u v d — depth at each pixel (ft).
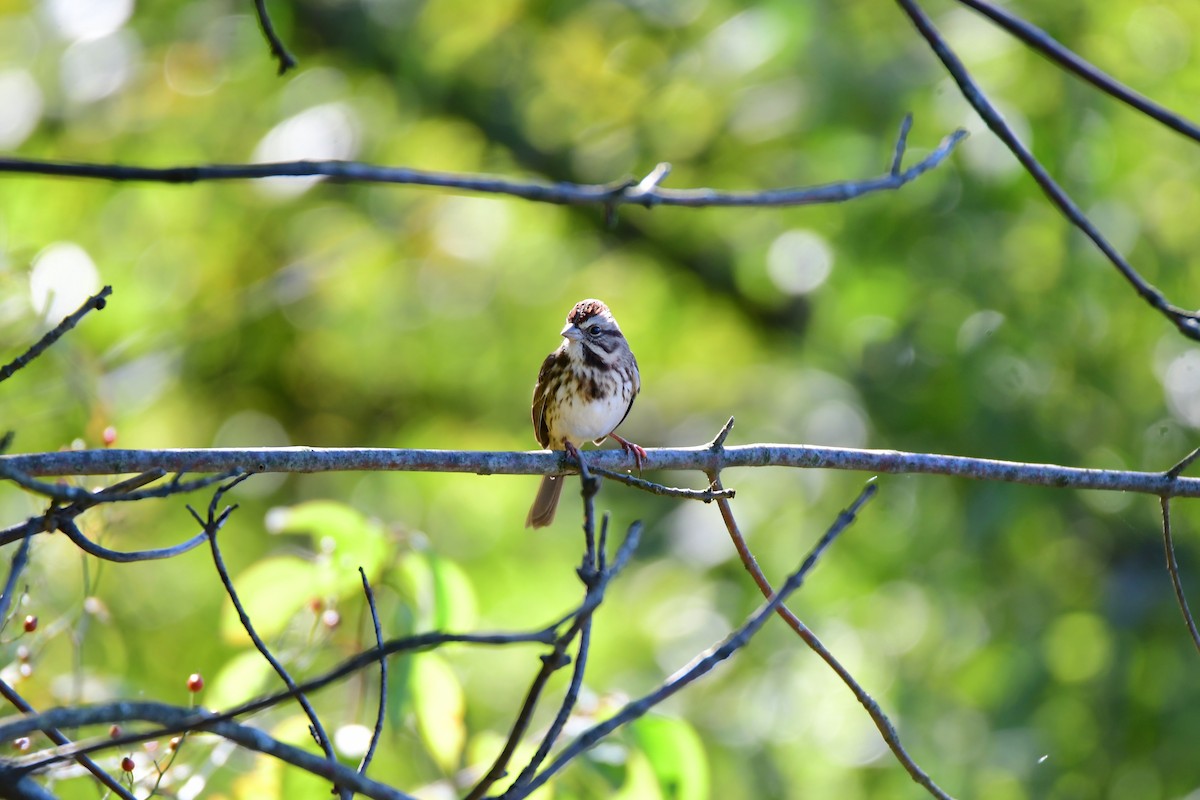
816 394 52.16
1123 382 46.11
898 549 49.34
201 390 64.95
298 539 57.77
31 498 26.22
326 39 64.44
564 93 61.26
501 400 67.31
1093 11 45.88
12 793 12.82
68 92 50.98
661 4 56.13
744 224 57.93
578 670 14.62
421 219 58.80
